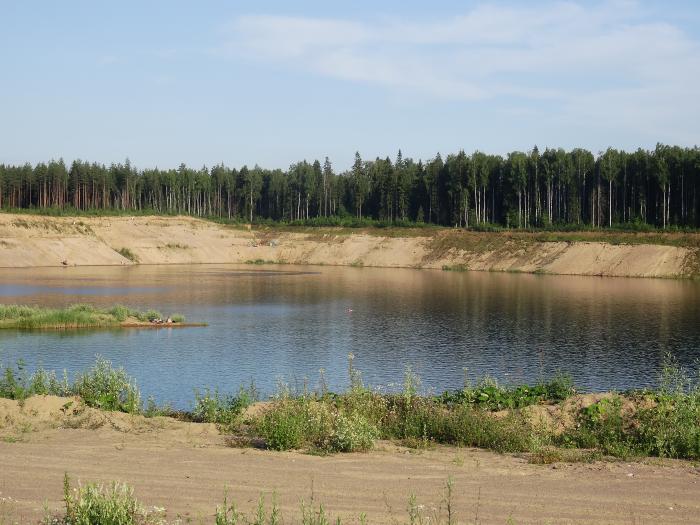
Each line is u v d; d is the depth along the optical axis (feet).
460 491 39.04
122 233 466.29
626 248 368.07
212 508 35.17
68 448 49.47
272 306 223.30
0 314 177.17
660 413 54.80
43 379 79.97
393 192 540.93
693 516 34.73
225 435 56.75
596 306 218.79
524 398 67.92
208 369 120.47
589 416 57.72
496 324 180.86
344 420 52.60
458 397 69.31
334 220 532.73
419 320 189.78
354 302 235.20
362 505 36.09
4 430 56.18
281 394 76.23
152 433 56.03
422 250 449.48
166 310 210.79
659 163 423.23
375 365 125.80
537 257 392.47
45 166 569.64
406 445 53.93
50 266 398.83
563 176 481.05
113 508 31.04
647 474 43.62
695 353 136.56
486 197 530.27
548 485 40.57
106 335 160.56
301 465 45.21
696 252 349.41
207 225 527.40
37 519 33.17
